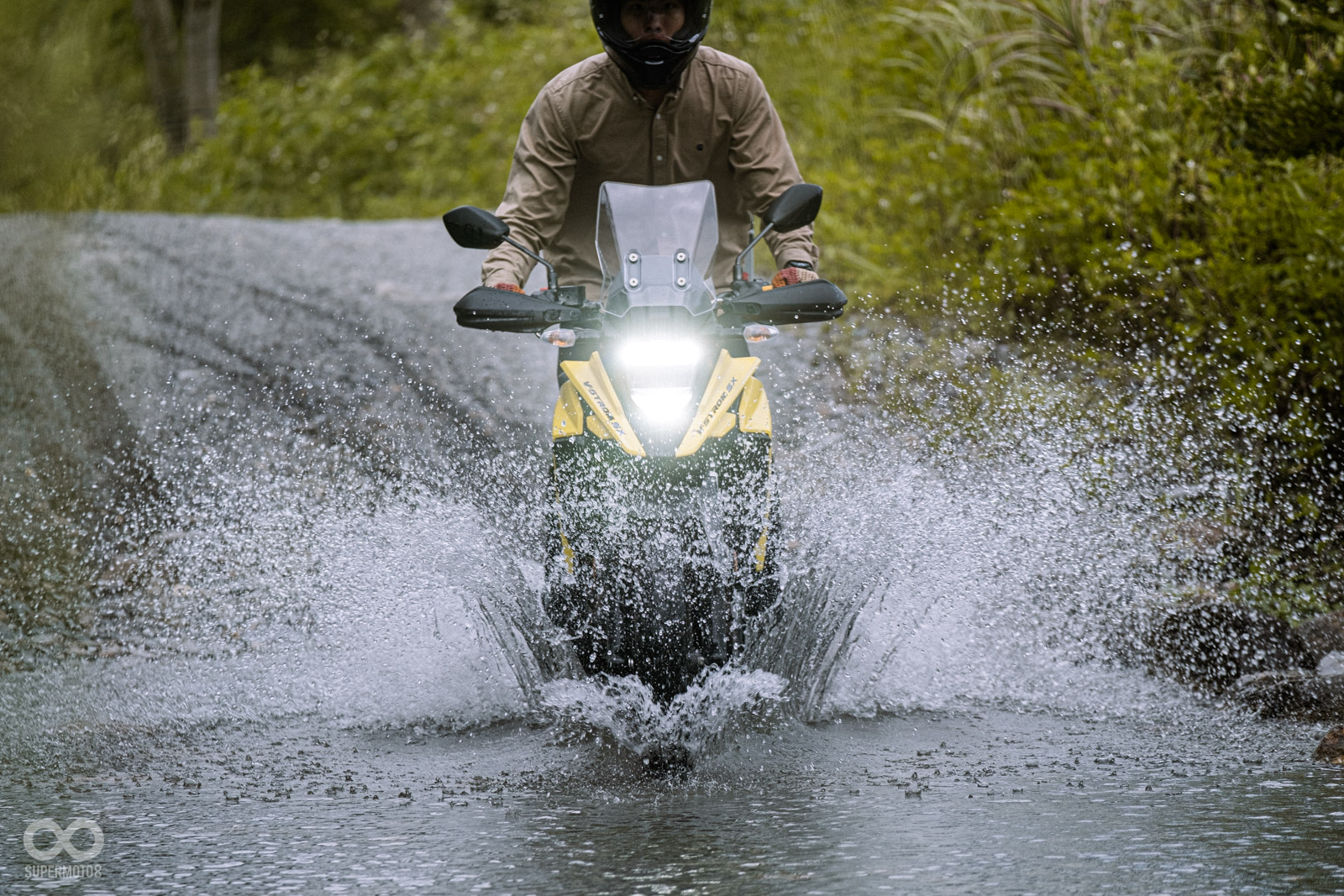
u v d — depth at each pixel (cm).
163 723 1261
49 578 1678
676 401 1088
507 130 5769
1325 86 1733
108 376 2445
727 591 1092
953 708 1262
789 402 2061
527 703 1278
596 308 1141
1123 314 2020
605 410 1094
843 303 1138
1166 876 809
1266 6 2228
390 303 3108
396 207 5619
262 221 4412
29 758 1161
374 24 8706
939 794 1001
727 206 1382
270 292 3209
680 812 970
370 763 1130
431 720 1261
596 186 1352
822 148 3503
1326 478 1623
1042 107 2709
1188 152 2114
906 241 2644
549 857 872
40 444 2117
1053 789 1009
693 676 1070
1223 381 1706
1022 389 1817
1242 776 1035
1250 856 843
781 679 1204
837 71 3959
